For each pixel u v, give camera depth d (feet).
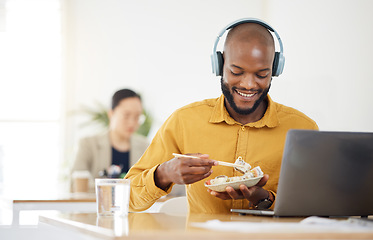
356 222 4.19
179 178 5.07
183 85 18.98
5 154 18.06
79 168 15.80
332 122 12.87
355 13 11.63
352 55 11.80
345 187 4.77
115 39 18.78
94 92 18.62
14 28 18.20
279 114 6.12
